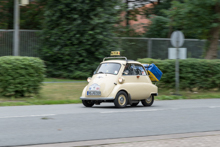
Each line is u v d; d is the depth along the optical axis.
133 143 8.16
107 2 28.45
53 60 29.03
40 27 30.97
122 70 15.92
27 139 8.47
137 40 31.67
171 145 8.05
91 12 27.80
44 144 8.02
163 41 32.53
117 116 12.52
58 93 20.45
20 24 33.81
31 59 18.33
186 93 24.00
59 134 9.14
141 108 15.55
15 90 18.05
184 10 26.16
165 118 12.42
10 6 33.09
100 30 27.86
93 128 10.09
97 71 16.38
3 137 8.61
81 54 28.30
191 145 8.11
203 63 24.34
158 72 17.77
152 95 17.12
